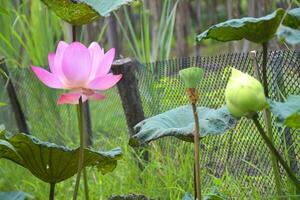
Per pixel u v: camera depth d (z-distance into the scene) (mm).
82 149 2148
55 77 2014
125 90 3551
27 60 6051
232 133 3125
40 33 5594
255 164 3014
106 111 4395
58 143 4664
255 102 1899
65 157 2234
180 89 3398
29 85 4809
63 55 1989
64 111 4648
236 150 3115
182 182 3408
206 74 3188
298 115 1817
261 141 2967
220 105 3117
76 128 4621
